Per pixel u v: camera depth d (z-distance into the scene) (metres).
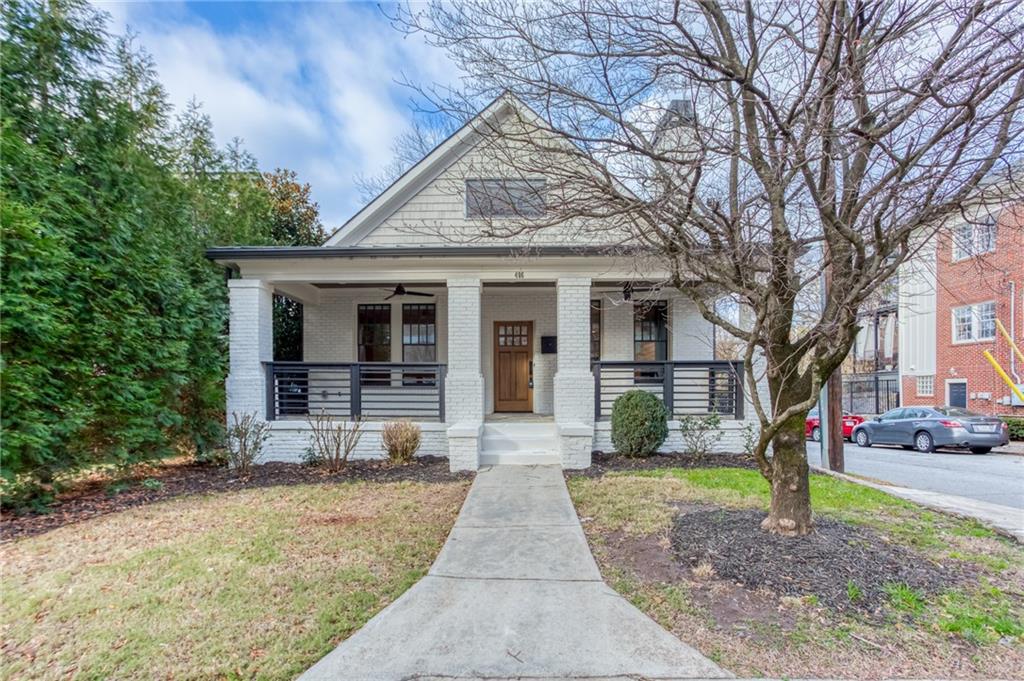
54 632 2.88
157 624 2.95
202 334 7.94
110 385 6.30
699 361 8.39
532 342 10.99
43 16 5.95
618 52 3.48
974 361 15.36
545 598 3.22
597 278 8.43
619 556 3.90
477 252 7.79
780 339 3.98
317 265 8.27
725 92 3.58
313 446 8.06
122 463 6.58
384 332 11.21
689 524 4.38
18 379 5.24
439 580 3.50
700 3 3.33
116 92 7.27
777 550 3.67
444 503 5.55
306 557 3.96
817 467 7.98
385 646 2.71
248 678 2.46
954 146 3.03
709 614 2.97
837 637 2.71
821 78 3.06
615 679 2.43
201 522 4.94
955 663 2.50
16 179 5.38
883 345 24.59
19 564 3.90
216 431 8.12
